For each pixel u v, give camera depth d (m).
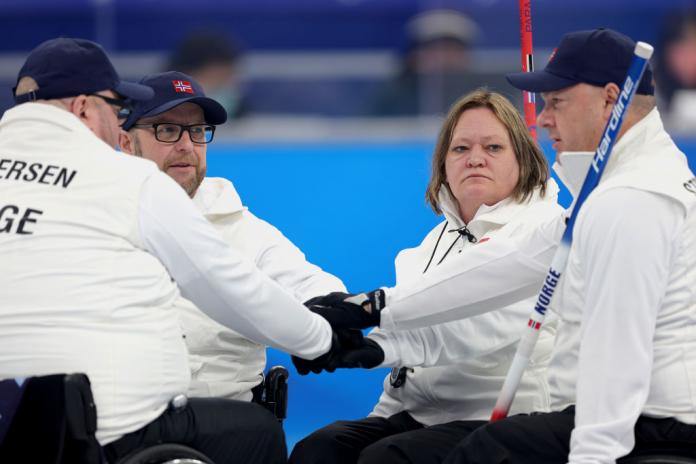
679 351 9.29
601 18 24.88
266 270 12.60
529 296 11.25
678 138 20.73
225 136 20.94
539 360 11.71
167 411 9.84
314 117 21.86
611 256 9.09
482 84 21.33
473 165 11.85
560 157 10.34
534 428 9.78
